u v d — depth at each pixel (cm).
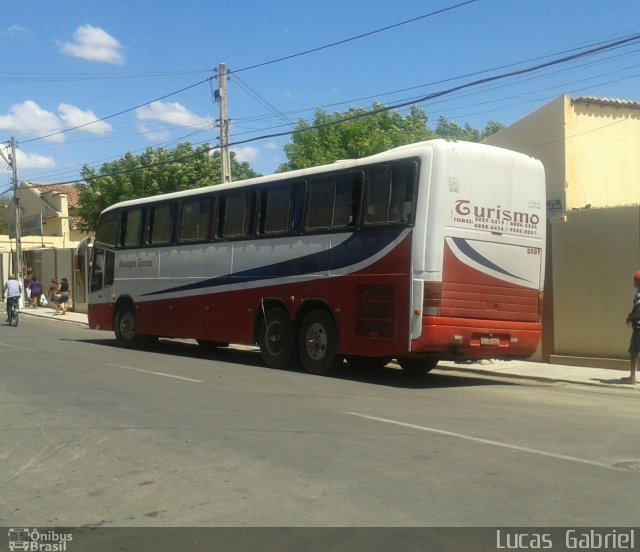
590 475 676
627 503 595
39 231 4388
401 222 1227
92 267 2066
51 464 742
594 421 941
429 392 1199
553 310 1577
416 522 555
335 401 1077
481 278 1245
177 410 1001
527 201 1312
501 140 1777
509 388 1284
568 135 1627
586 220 1522
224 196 1620
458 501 602
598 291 1506
